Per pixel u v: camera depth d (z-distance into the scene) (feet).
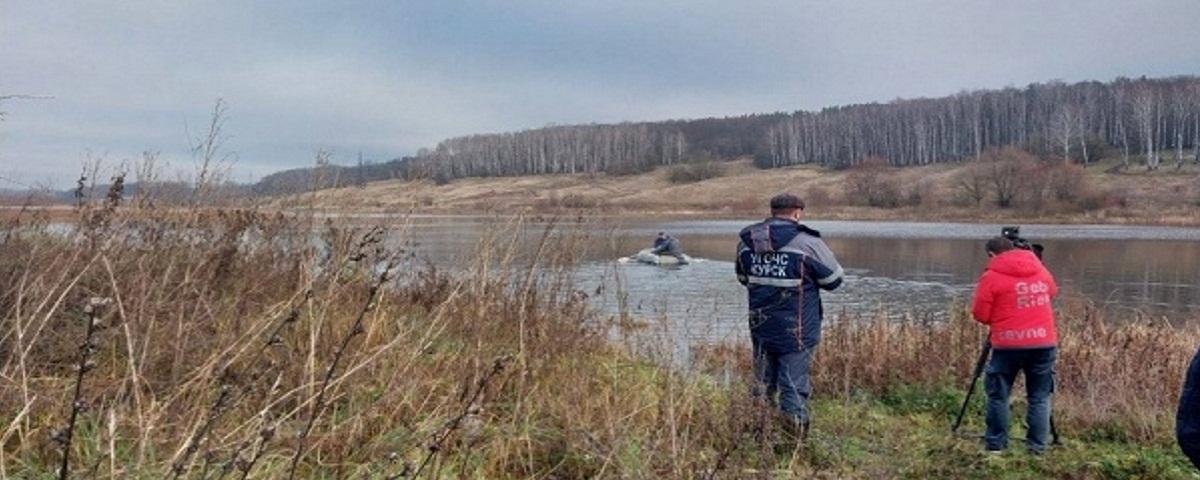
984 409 25.03
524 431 15.51
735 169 434.30
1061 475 19.26
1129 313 57.21
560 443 15.98
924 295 66.80
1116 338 31.50
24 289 13.93
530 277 22.22
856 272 88.28
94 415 11.98
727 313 45.80
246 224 20.07
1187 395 10.98
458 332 19.44
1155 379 25.94
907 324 34.60
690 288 63.87
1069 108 360.69
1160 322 42.63
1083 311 37.27
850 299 64.23
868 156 386.32
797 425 18.74
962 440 21.81
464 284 21.48
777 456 17.81
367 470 12.29
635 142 447.42
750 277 19.97
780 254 19.40
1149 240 135.03
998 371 20.90
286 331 15.87
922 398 26.02
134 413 12.22
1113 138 365.20
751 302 19.95
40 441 11.51
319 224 20.98
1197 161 297.33
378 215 21.77
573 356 20.44
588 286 33.53
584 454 15.33
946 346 29.53
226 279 18.35
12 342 13.15
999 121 403.34
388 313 19.04
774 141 458.50
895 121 413.80
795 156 444.55
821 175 376.89
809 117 479.00
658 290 62.08
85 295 14.52
